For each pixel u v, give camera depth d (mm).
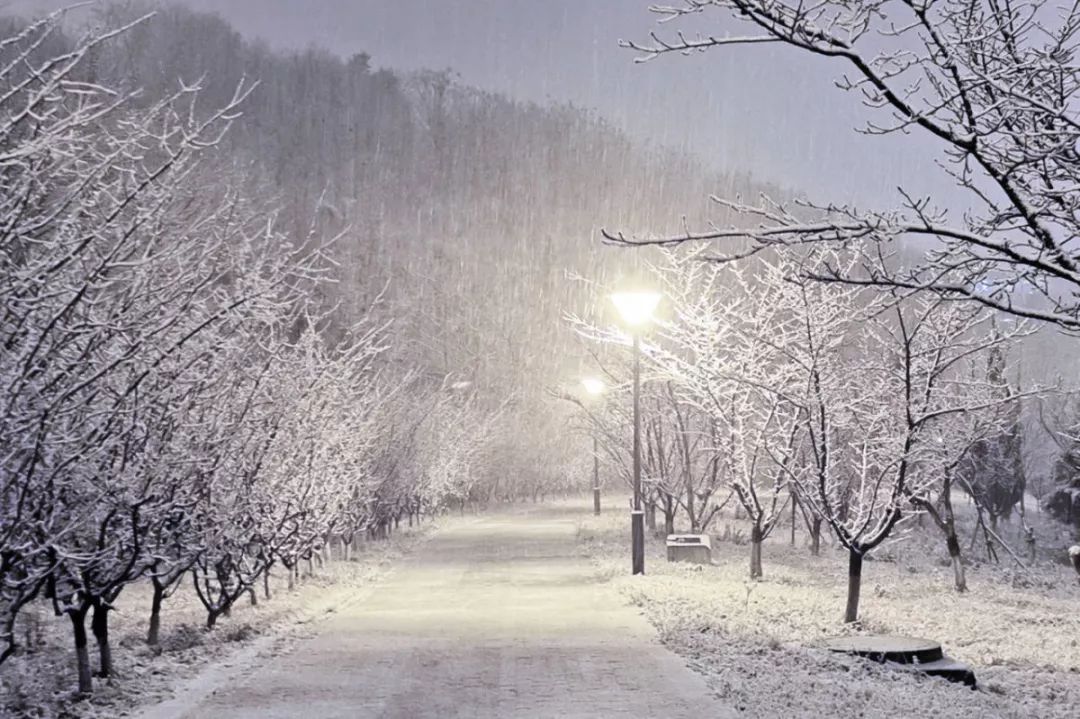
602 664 12117
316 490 20609
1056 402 38312
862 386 20312
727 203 7934
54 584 10117
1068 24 8586
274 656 13023
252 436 14633
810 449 23453
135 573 11391
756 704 9789
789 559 29500
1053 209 8547
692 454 31781
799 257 12945
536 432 71875
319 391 20516
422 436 44250
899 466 16922
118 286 9594
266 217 14477
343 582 22625
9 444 7672
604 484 81188
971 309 15812
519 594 19797
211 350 10734
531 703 10055
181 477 11062
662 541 33281
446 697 10398
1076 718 10172
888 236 7496
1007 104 7859
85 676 10461
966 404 19219
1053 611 19703
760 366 21688
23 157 7043
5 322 7348
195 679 11508
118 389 9578
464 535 39750
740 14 7242
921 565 29719
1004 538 39188
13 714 9578
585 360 37656
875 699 10219
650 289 22578
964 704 10336
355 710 9852
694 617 15695
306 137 140875
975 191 8461
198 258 10289
